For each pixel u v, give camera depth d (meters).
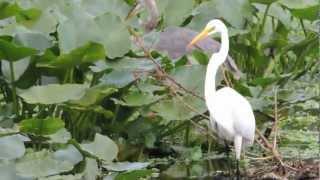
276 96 13.90
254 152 13.56
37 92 11.10
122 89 12.63
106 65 12.15
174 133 13.69
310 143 14.27
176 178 12.13
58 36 12.10
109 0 14.32
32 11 12.60
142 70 12.29
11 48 10.97
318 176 11.95
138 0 15.01
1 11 12.31
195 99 12.78
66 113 12.37
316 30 16.30
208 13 15.35
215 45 14.32
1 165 9.81
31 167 9.98
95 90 11.42
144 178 11.67
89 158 10.50
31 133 10.52
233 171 12.43
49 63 11.53
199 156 13.28
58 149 10.68
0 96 13.88
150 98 12.43
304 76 17.08
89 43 11.08
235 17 15.34
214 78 12.66
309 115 16.12
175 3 15.17
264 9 16.53
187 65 13.26
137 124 12.94
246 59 16.62
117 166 10.57
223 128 12.33
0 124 11.41
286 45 16.17
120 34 12.31
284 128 15.48
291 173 12.17
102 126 12.84
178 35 14.16
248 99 13.62
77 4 13.30
